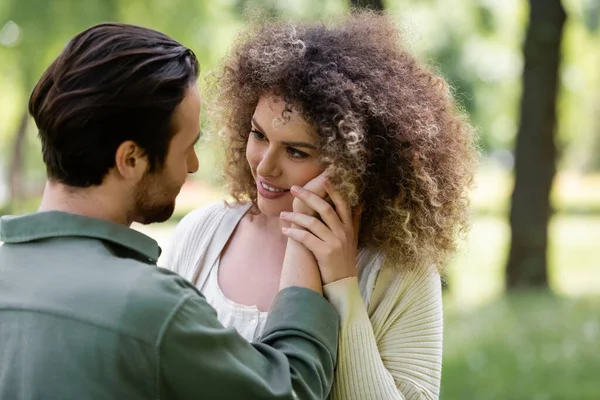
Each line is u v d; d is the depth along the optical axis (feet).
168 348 3.73
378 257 5.02
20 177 41.09
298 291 4.57
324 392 4.34
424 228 4.84
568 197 82.23
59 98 3.92
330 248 4.69
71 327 3.71
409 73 4.94
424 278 5.02
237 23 27.20
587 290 27.96
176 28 26.48
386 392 4.55
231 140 5.33
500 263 38.86
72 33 24.40
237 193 5.49
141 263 3.98
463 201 5.18
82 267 3.88
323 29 4.87
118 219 4.20
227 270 5.32
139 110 3.99
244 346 4.06
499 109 50.01
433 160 4.92
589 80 56.18
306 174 4.73
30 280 3.88
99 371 3.66
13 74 28.63
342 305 4.66
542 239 25.34
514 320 19.52
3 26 24.73
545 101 25.04
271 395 3.91
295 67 4.52
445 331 18.61
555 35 24.80
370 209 4.93
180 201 52.65
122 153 4.03
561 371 14.44
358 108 4.55
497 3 34.63
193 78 4.23
